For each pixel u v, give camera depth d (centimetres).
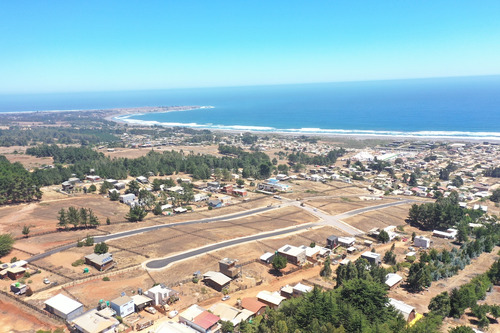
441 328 7688
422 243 13600
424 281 9656
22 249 12325
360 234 15250
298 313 7512
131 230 14788
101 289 9519
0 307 8512
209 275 10200
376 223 16788
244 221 16400
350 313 7156
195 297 9294
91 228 14888
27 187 18362
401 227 16238
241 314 8162
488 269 11281
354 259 12388
